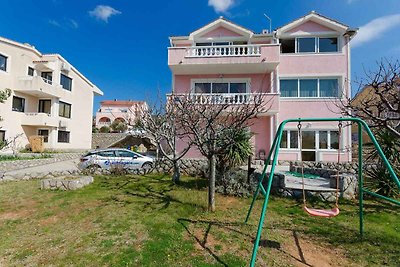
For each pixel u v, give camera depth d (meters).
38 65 23.02
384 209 6.64
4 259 3.99
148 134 10.93
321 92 15.90
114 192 8.27
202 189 8.73
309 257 4.11
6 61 20.58
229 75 16.88
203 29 17.33
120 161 13.39
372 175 7.90
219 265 3.76
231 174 8.78
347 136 15.28
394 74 6.60
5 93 15.23
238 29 17.03
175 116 8.16
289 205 7.02
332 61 15.77
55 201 7.20
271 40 16.80
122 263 3.81
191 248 4.30
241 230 5.14
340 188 7.69
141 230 5.05
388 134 7.81
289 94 16.16
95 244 4.47
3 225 5.44
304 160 15.56
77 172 11.88
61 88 24.67
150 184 9.57
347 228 5.35
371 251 4.33
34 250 4.28
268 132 16.11
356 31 15.28
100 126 43.62
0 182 10.02
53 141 23.59
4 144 17.45
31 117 21.89
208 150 6.38
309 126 15.65
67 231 5.08
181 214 6.04
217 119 6.77
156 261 3.86
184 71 16.72
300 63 16.03
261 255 4.12
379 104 6.58
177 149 15.80
